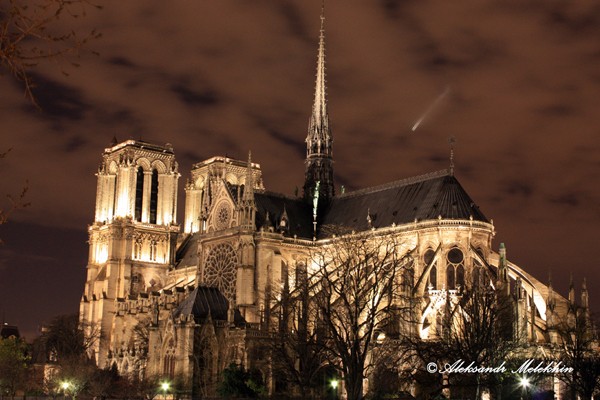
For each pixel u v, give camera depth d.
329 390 120.88
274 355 115.25
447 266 141.00
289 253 161.75
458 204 145.00
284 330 115.56
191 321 131.50
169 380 129.25
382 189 164.50
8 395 167.25
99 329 199.38
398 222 151.00
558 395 125.94
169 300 165.88
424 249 144.12
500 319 114.12
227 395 115.62
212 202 170.38
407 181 159.25
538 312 147.38
